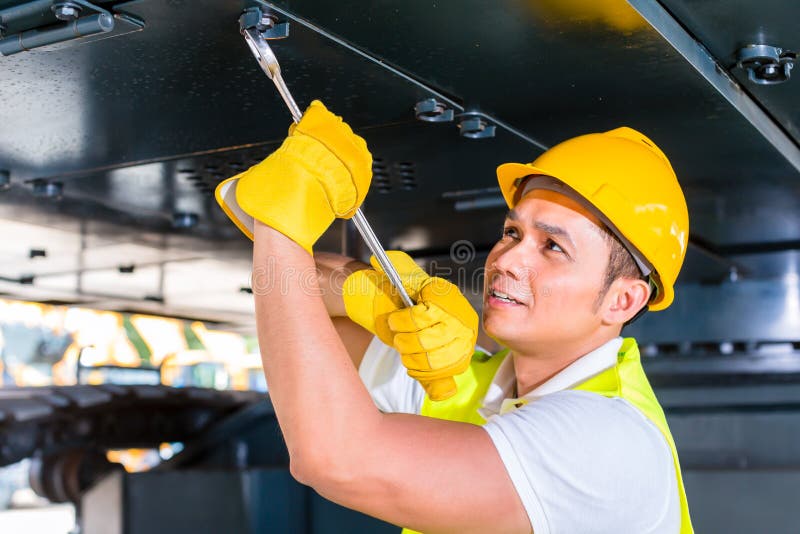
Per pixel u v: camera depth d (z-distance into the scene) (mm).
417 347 991
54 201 2012
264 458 4172
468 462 902
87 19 987
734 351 3225
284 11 998
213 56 1120
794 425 3238
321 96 1290
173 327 8023
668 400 3371
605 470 952
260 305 902
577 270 1086
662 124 1427
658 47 1104
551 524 930
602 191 1078
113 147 1562
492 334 1120
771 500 2967
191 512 3422
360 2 981
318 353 877
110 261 2889
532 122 1440
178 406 4121
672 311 3148
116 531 3342
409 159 1695
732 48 1210
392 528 3457
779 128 1568
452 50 1125
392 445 880
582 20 1025
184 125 1426
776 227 2287
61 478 3572
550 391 1121
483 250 2695
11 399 3354
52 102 1295
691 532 1093
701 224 2254
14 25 1051
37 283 3289
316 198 901
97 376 4551
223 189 958
